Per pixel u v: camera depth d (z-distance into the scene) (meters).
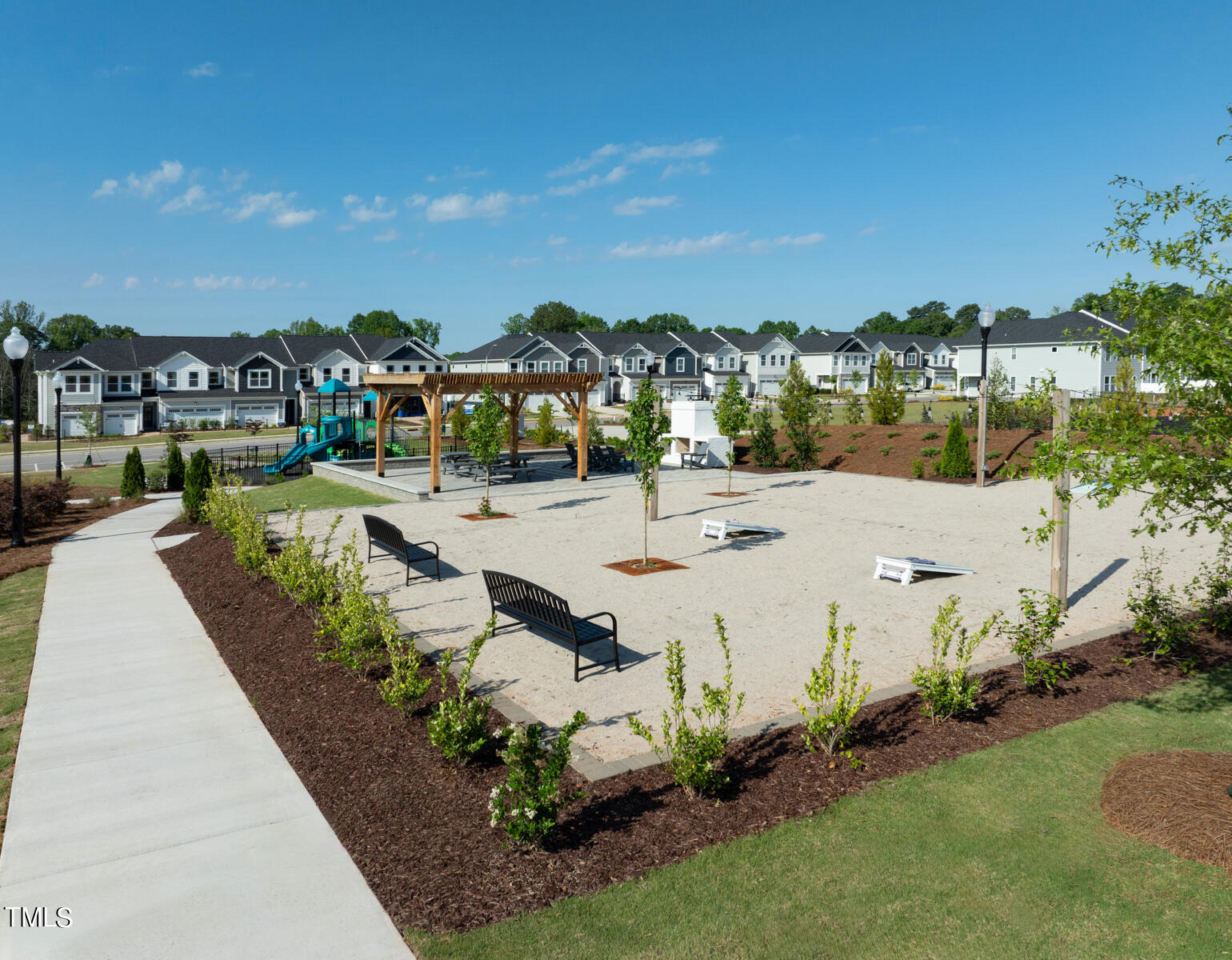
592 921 4.40
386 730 6.82
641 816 5.40
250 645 9.39
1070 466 5.49
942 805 5.53
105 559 15.02
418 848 5.12
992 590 11.22
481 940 4.27
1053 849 5.03
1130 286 5.61
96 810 5.71
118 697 7.95
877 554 13.80
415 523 17.19
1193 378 5.21
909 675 7.94
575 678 7.95
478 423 18.02
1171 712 6.99
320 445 29.62
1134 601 9.01
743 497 20.75
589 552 14.14
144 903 4.63
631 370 76.25
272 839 5.31
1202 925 4.32
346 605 8.38
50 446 48.75
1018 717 6.91
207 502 17.41
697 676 8.05
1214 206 5.42
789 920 4.39
